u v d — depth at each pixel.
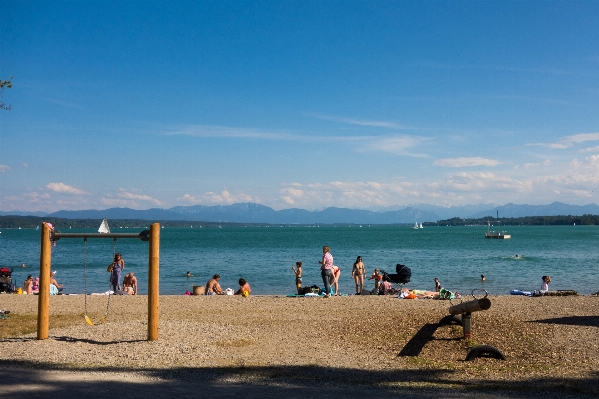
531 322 11.87
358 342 10.30
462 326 10.80
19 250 71.00
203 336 10.59
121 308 15.48
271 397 6.57
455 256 54.03
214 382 7.38
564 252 61.03
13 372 7.92
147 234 10.41
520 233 160.12
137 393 6.72
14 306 16.36
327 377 7.69
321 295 19.36
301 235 153.25
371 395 6.68
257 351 9.52
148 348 9.55
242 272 37.53
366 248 72.81
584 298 16.78
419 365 8.53
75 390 6.84
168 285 31.00
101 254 59.56
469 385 7.23
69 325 12.29
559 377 7.66
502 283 29.66
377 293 20.95
